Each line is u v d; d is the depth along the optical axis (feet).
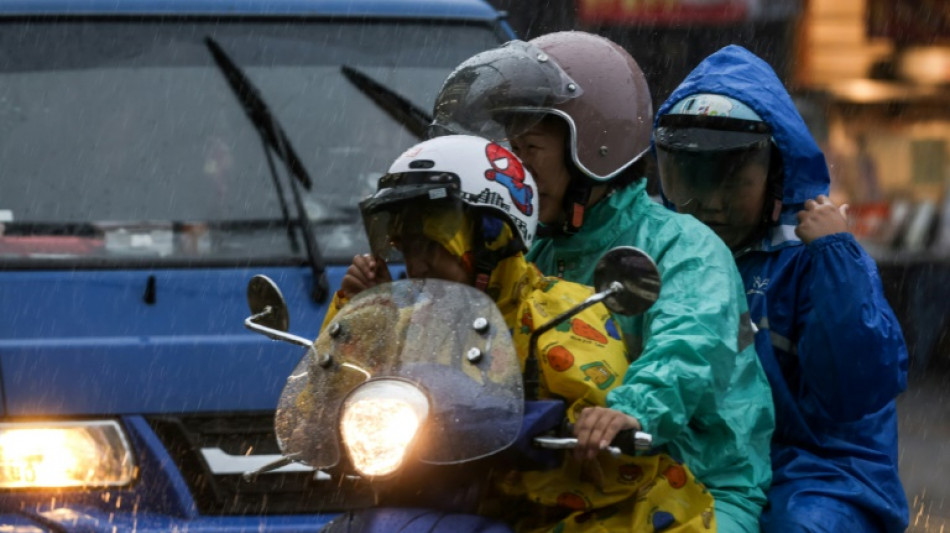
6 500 35.01
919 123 114.83
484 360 23.81
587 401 25.00
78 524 34.45
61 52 43.01
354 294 28.45
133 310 37.60
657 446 25.57
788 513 30.35
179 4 44.21
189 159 41.45
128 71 42.83
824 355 30.68
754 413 28.37
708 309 26.89
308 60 43.60
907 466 69.51
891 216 103.45
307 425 24.16
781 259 32.42
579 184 29.55
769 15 114.62
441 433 23.07
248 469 35.32
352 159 41.96
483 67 28.86
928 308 93.50
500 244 25.59
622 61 30.12
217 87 42.78
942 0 113.91
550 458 24.11
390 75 43.68
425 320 24.31
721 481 28.40
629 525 25.67
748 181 32.19
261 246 40.09
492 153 25.63
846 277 30.27
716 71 32.86
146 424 35.35
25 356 35.47
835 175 113.91
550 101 28.84
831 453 32.09
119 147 41.47
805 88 116.47
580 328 25.50
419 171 25.04
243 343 36.01
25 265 38.78
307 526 34.86
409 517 23.67
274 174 41.37
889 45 116.47
